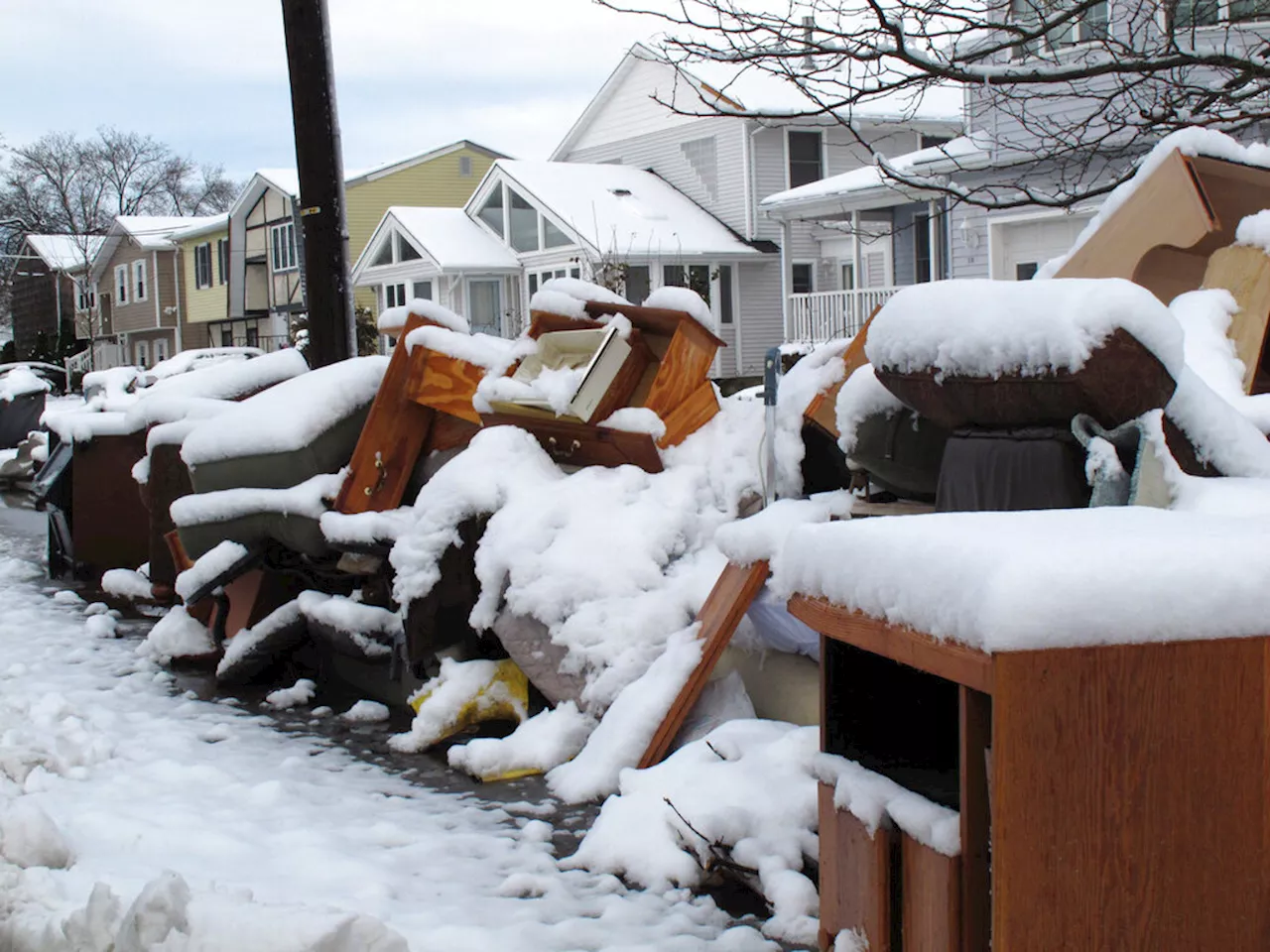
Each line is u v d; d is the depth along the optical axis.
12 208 93.12
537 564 5.28
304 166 9.14
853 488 5.00
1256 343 4.91
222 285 55.84
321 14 9.02
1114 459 3.44
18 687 6.73
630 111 34.94
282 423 6.45
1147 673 2.17
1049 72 6.84
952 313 3.61
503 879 4.01
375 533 5.95
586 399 5.71
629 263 29.45
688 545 5.51
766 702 4.93
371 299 42.12
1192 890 2.20
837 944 2.71
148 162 97.69
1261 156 5.53
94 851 4.13
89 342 67.56
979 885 2.32
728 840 3.91
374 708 6.04
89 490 10.02
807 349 9.69
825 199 22.56
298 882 3.88
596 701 5.05
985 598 2.13
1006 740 2.11
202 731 5.89
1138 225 5.41
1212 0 8.59
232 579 6.69
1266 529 2.39
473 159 46.50
